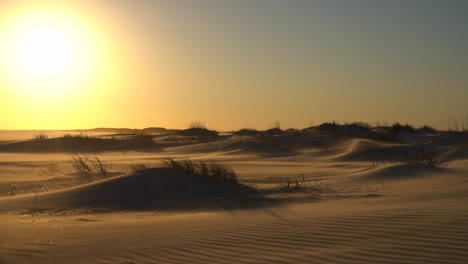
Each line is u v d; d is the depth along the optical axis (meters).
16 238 9.90
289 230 9.48
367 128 61.97
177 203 15.39
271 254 7.98
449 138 40.38
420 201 12.89
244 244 8.68
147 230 10.45
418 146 37.38
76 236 10.05
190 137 56.66
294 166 30.34
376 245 8.06
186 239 9.27
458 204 11.30
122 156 40.81
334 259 7.51
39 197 16.19
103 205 15.23
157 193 16.48
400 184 18.12
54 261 8.23
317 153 38.69
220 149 45.12
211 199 15.80
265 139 47.25
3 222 12.01
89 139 50.81
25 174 26.22
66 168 29.16
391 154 34.78
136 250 8.68
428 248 7.72
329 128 60.56
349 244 8.24
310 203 14.16
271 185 18.94
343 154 36.25
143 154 43.12
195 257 8.07
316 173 25.77
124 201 15.75
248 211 13.16
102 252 8.67
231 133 67.31
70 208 14.82
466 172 20.34
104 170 24.09
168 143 51.44
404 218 9.69
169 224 11.16
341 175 23.05
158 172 18.02
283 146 44.03
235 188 17.45
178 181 17.56
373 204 12.77
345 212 10.98
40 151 47.12
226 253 8.20
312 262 7.44
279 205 14.05
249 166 30.30
